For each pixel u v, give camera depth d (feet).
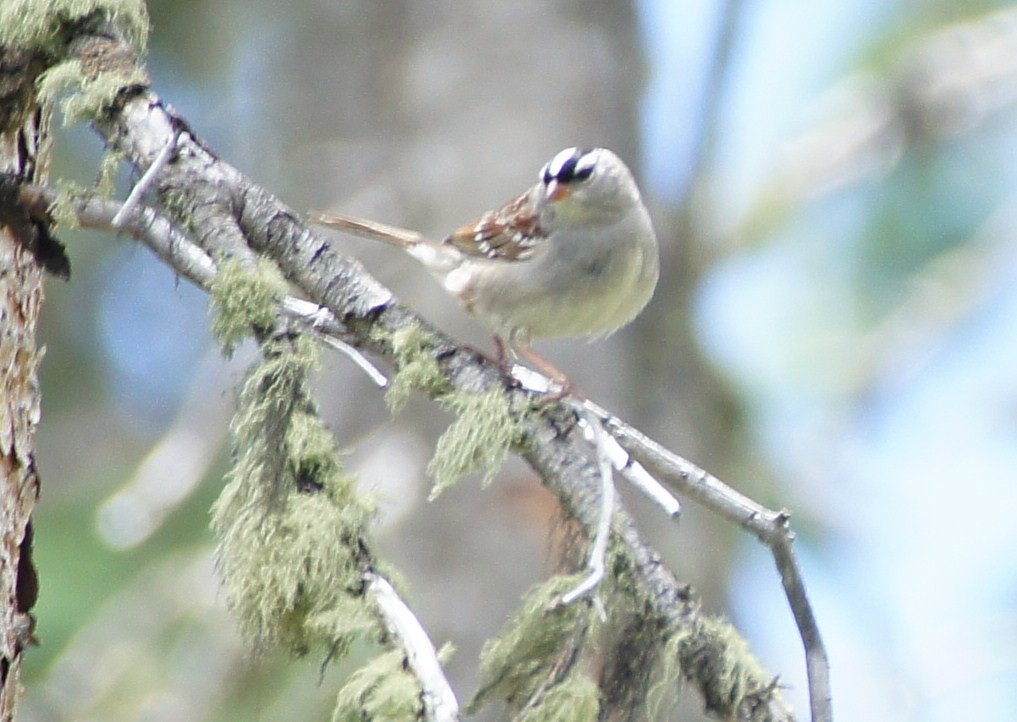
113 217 16.37
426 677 13.37
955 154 44.78
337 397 37.06
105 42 17.06
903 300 44.68
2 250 16.96
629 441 16.16
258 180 43.88
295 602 14.51
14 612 17.10
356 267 16.66
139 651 32.68
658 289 38.50
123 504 32.86
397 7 40.37
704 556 36.96
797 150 43.80
